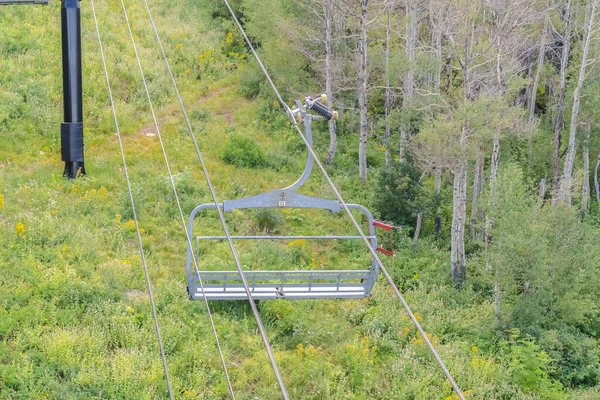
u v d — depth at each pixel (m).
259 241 25.16
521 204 24.03
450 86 30.41
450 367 19.88
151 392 16.78
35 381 16.44
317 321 21.11
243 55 39.91
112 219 23.81
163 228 24.19
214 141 31.53
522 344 22.22
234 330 20.09
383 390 18.83
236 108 35.31
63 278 19.50
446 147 25.11
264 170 30.41
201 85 36.31
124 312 19.14
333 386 18.52
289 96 35.47
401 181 27.86
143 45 38.16
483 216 31.08
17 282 19.14
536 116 40.25
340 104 35.41
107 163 27.23
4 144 26.86
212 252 23.70
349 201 29.48
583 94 34.59
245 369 18.64
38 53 33.53
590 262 24.05
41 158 26.83
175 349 18.62
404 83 32.00
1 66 31.55
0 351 16.92
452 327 22.70
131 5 42.00
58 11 37.94
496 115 25.17
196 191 27.03
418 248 27.08
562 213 24.52
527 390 20.19
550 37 41.28
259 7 35.97
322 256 25.44
